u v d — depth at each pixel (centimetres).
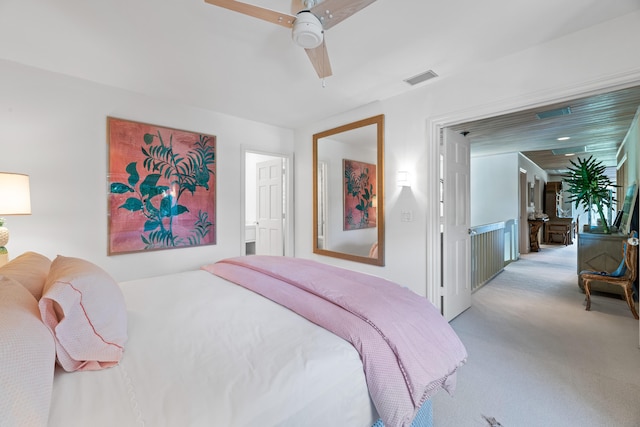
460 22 187
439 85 271
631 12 179
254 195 554
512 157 613
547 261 608
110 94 281
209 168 351
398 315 131
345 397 100
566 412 165
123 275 289
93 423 71
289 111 357
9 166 232
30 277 120
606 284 370
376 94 303
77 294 94
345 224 367
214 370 94
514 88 226
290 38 204
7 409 60
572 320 296
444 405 173
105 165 277
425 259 286
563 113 316
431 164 279
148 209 303
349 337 114
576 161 709
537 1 169
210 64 240
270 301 156
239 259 232
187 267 333
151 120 306
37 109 244
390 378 107
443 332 136
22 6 169
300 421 87
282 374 92
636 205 347
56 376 90
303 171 430
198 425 72
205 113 349
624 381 192
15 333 70
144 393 82
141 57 229
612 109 304
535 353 231
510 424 157
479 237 425
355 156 349
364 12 176
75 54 224
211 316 136
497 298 371
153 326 126
